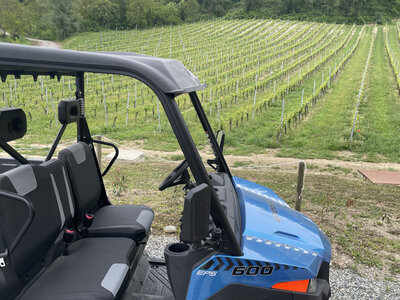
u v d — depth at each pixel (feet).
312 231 8.65
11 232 7.55
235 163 38.29
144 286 9.48
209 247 6.83
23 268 7.97
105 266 8.61
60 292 7.61
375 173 34.04
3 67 6.60
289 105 73.72
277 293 7.11
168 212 19.57
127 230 10.31
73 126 59.26
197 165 6.56
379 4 334.24
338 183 28.99
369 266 14.70
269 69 123.24
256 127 56.08
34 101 86.17
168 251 7.06
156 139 50.72
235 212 7.99
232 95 75.61
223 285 6.90
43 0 269.23
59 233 9.54
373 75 114.52
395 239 17.43
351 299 12.47
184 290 6.83
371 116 62.64
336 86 97.40
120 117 66.85
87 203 11.05
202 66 134.31
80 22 268.21
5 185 7.66
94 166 12.06
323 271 7.93
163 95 6.49
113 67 6.53
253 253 7.11
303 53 162.91
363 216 20.31
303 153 42.80
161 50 187.32
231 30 252.62
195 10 338.95
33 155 39.91
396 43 197.77
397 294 12.83
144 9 304.30
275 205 9.32
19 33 251.39
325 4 340.80
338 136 49.34
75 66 6.55
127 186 25.57
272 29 251.60
